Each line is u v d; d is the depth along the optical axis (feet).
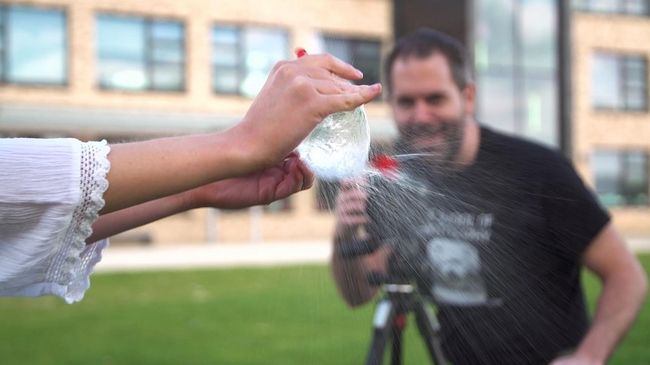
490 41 60.18
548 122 62.28
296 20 64.18
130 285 29.40
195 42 63.16
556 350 6.80
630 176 73.41
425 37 7.64
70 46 59.77
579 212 6.81
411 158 5.05
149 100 61.98
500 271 6.42
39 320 21.49
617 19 72.79
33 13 59.06
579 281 7.14
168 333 19.33
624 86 73.41
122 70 61.72
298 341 16.98
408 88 7.32
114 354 17.03
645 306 20.43
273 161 3.26
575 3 71.46
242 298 24.81
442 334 6.84
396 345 6.83
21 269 3.07
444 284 6.42
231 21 63.93
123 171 3.12
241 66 64.54
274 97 3.28
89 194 3.05
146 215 4.17
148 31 62.28
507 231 6.36
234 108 63.93
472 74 8.50
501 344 6.68
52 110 57.62
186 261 40.96
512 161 6.59
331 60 3.45
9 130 55.57
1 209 2.97
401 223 5.19
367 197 4.72
